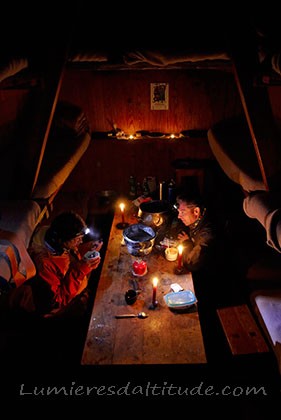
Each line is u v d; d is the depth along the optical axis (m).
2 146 4.24
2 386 3.34
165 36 3.62
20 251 2.61
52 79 3.23
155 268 3.77
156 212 4.36
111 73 5.55
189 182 5.88
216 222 5.21
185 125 5.91
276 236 2.71
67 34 3.15
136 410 3.26
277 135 3.32
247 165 3.98
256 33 3.13
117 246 4.18
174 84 5.61
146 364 2.74
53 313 3.57
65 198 5.84
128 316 3.17
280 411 2.99
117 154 6.08
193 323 3.09
